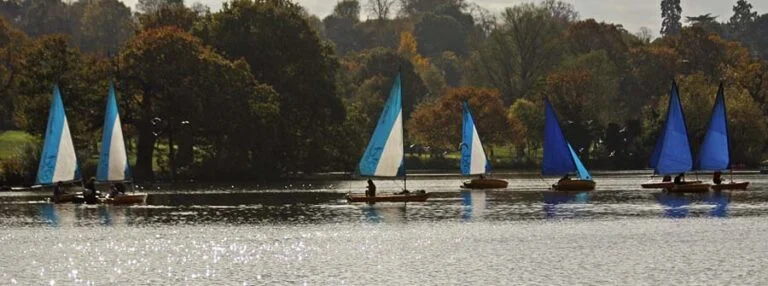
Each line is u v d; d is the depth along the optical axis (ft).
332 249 333.62
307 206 483.92
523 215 433.89
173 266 302.86
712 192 560.20
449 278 280.92
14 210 470.39
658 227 382.42
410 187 634.84
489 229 382.22
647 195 542.57
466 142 620.49
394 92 508.12
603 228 381.40
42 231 385.50
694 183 561.02
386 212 451.53
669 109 559.79
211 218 428.56
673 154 561.02
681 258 306.96
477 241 348.79
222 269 297.12
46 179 506.07
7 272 294.87
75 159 510.58
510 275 284.00
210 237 364.99
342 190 606.14
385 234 370.32
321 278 282.56
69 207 484.74
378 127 508.53
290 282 277.85
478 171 620.49
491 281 276.41
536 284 271.69
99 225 404.36
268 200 522.06
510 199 520.83
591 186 582.35
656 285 269.03
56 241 357.00
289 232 378.12
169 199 531.91
